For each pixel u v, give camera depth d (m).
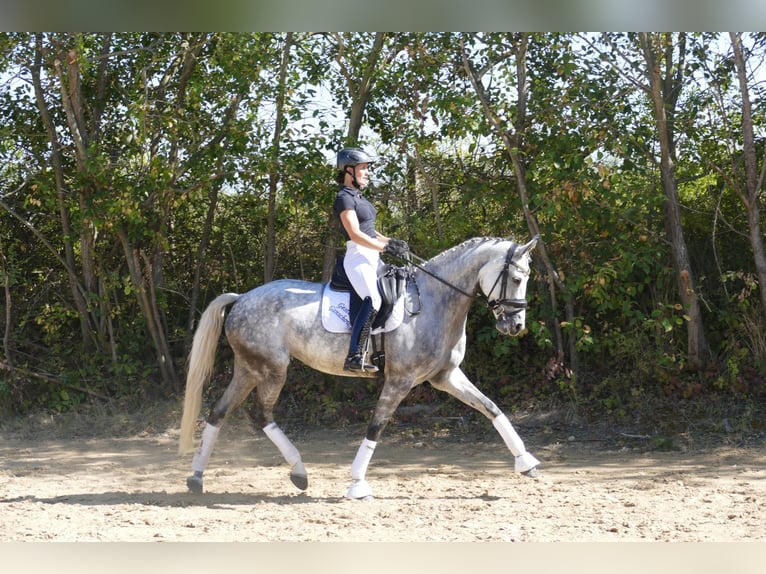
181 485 7.96
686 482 7.70
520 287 7.11
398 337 7.18
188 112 11.88
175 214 12.68
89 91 12.45
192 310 12.70
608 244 10.94
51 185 11.74
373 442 7.25
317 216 11.34
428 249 11.48
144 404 11.81
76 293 12.45
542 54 11.75
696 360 10.93
